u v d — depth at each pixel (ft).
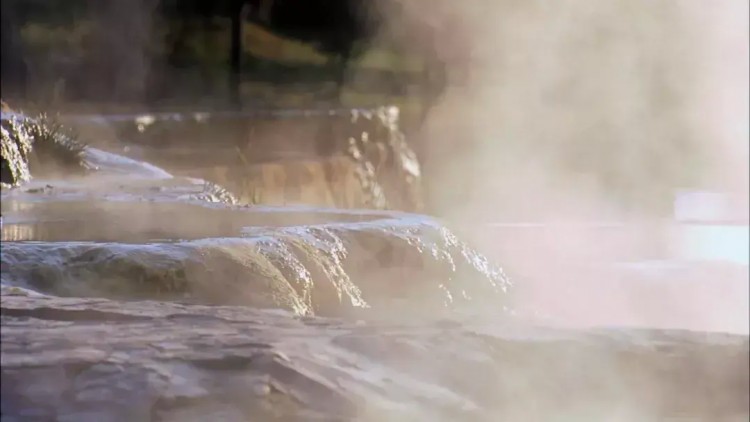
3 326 11.62
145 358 10.61
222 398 10.26
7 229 31.04
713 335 13.42
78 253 19.67
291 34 162.30
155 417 10.05
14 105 88.38
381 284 29.22
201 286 20.59
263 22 162.40
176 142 89.81
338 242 28.48
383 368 11.46
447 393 11.32
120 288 19.44
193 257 20.85
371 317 13.62
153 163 79.87
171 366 10.50
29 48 140.26
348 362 11.29
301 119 99.81
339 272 26.84
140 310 13.01
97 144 79.92
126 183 52.65
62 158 58.44
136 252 20.20
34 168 56.54
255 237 24.94
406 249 30.14
